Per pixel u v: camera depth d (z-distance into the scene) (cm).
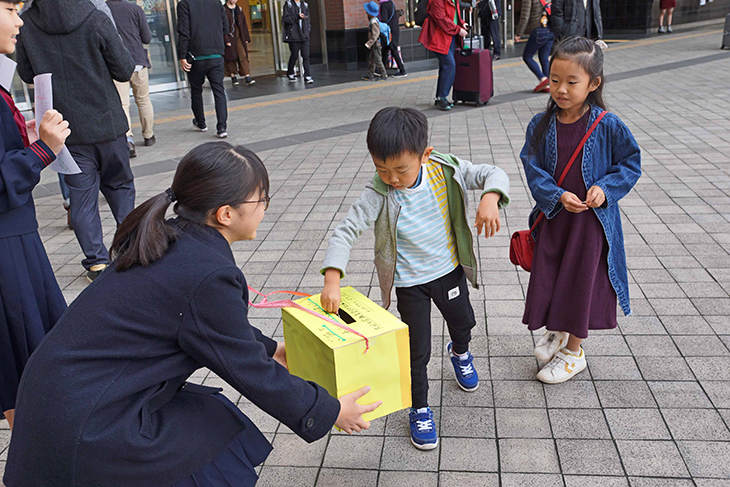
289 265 443
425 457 251
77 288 431
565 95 246
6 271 234
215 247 159
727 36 1447
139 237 153
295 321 207
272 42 1465
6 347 240
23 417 146
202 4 802
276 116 984
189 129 914
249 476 178
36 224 247
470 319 272
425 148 216
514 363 311
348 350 186
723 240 435
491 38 1532
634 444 249
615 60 1370
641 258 414
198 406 167
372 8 1288
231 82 1368
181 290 149
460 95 963
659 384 286
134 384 149
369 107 1016
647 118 806
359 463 251
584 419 266
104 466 144
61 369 145
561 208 264
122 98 741
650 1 1889
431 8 894
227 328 153
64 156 267
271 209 561
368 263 438
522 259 286
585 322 268
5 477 150
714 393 277
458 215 247
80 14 400
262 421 283
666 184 557
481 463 245
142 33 780
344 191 598
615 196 251
